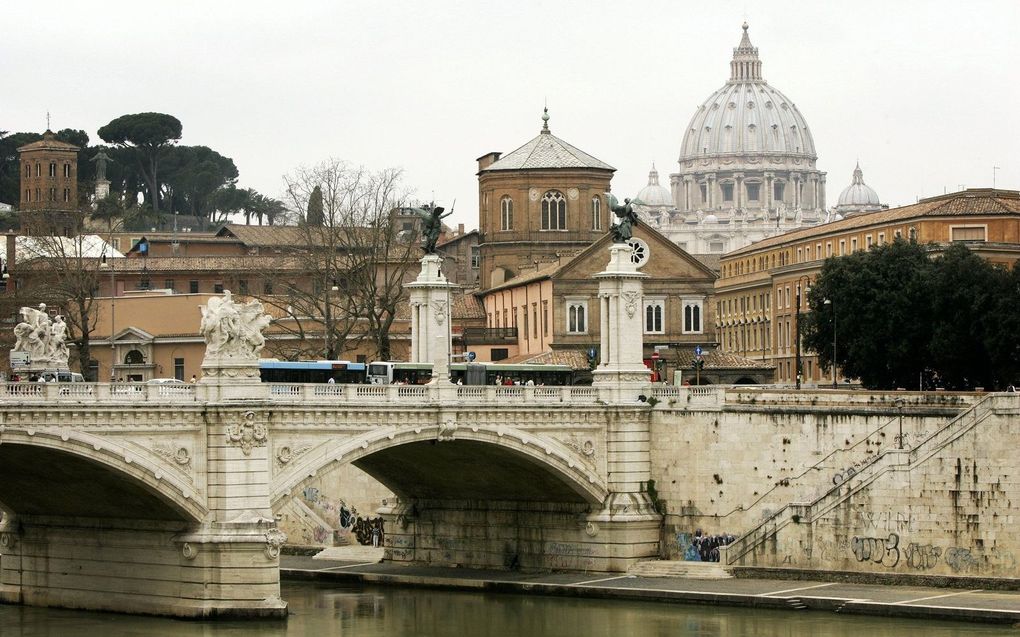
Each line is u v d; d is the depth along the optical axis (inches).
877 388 7440.9
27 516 5541.3
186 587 5036.9
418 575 6008.9
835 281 7495.1
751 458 5846.5
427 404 5418.3
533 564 6077.8
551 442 5772.6
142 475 4830.2
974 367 7160.4
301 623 5132.9
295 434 5132.9
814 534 5546.3
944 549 5324.8
